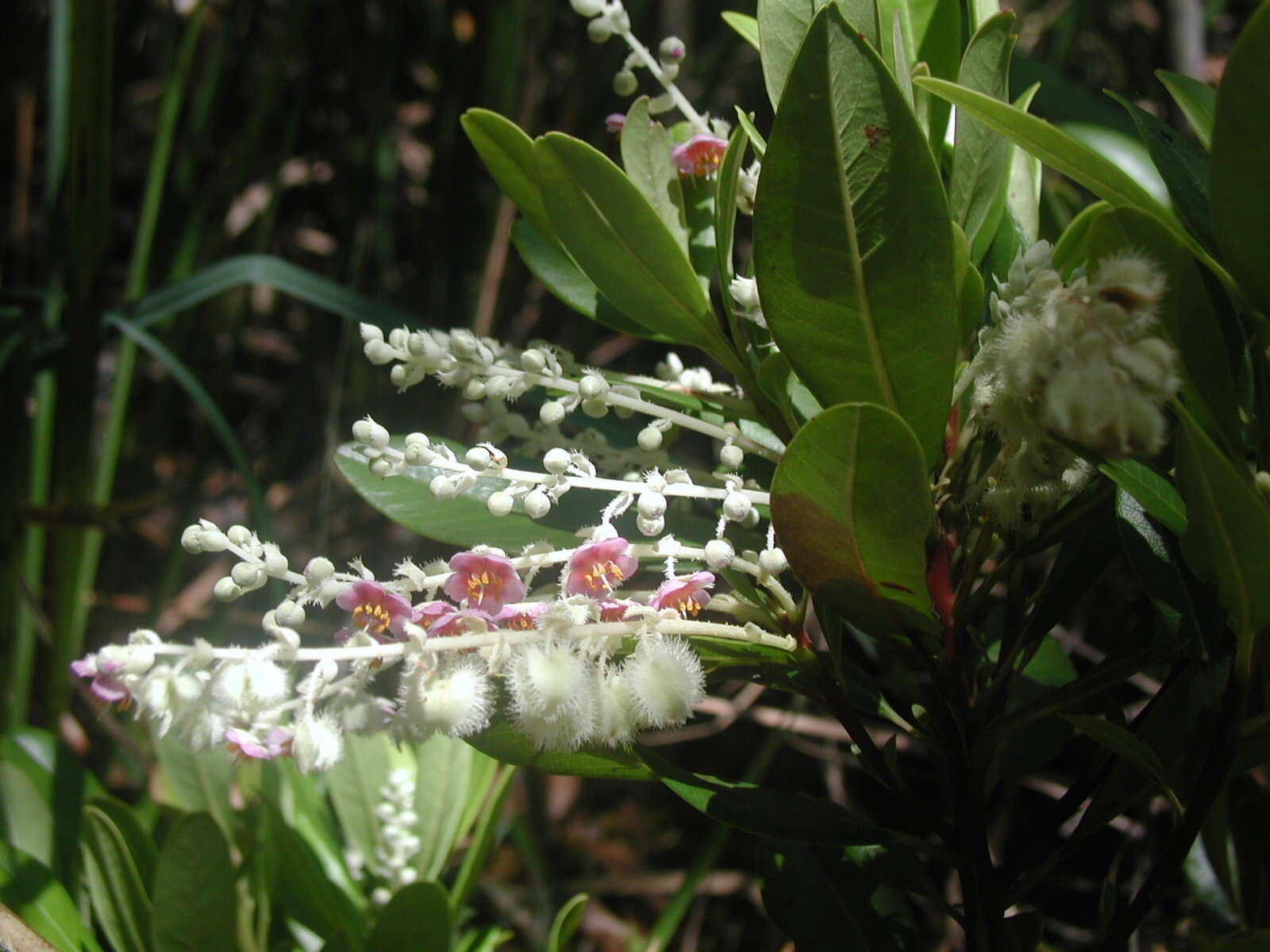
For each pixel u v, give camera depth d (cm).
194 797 37
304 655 21
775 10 26
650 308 27
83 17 48
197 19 63
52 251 58
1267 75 21
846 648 51
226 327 87
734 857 71
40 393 57
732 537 29
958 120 26
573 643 22
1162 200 39
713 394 30
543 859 63
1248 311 23
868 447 21
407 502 29
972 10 30
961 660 26
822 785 69
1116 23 80
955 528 29
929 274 22
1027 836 30
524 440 33
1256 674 27
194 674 22
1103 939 27
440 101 71
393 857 37
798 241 22
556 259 33
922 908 56
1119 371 19
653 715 22
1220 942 24
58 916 32
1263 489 24
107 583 69
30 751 40
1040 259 23
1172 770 28
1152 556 26
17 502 53
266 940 34
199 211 67
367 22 77
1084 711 31
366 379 68
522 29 67
